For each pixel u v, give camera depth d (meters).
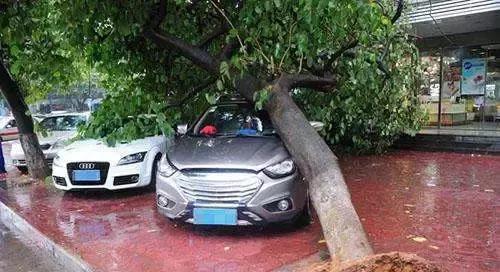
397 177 8.84
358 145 11.39
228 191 5.28
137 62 7.21
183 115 7.42
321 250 5.07
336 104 7.60
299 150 4.95
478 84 14.02
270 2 5.11
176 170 5.55
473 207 6.63
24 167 10.92
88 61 7.23
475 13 11.12
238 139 6.11
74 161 7.72
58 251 5.46
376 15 5.41
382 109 10.07
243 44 5.77
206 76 7.38
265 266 4.71
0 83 9.14
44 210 7.27
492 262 4.66
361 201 7.07
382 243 5.21
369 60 6.59
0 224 7.15
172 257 5.06
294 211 5.46
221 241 5.52
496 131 12.93
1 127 21.31
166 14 6.41
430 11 11.25
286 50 5.44
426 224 5.88
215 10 6.40
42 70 7.77
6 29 6.63
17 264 5.37
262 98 5.20
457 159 10.82
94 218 6.73
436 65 14.59
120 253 5.23
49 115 12.25
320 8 4.89
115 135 6.04
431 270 3.21
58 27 6.49
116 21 6.05
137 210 7.09
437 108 14.69
